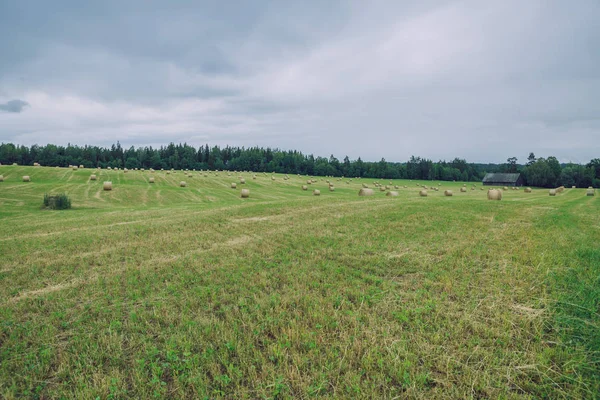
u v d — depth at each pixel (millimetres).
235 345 5078
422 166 140375
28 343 5445
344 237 12203
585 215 17297
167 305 6629
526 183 115000
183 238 12648
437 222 14992
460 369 4402
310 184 72062
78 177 57781
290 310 6238
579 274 7094
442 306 6039
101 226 15508
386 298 6559
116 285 7781
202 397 4039
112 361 4801
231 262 9383
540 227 13344
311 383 4234
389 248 10398
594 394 3791
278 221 16250
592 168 107938
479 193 63906
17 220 18578
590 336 4812
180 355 4945
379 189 64875
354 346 4895
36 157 122938
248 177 79812
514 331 5184
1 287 7844
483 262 8625
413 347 4859
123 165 132000
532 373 4262
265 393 4090
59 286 7875
